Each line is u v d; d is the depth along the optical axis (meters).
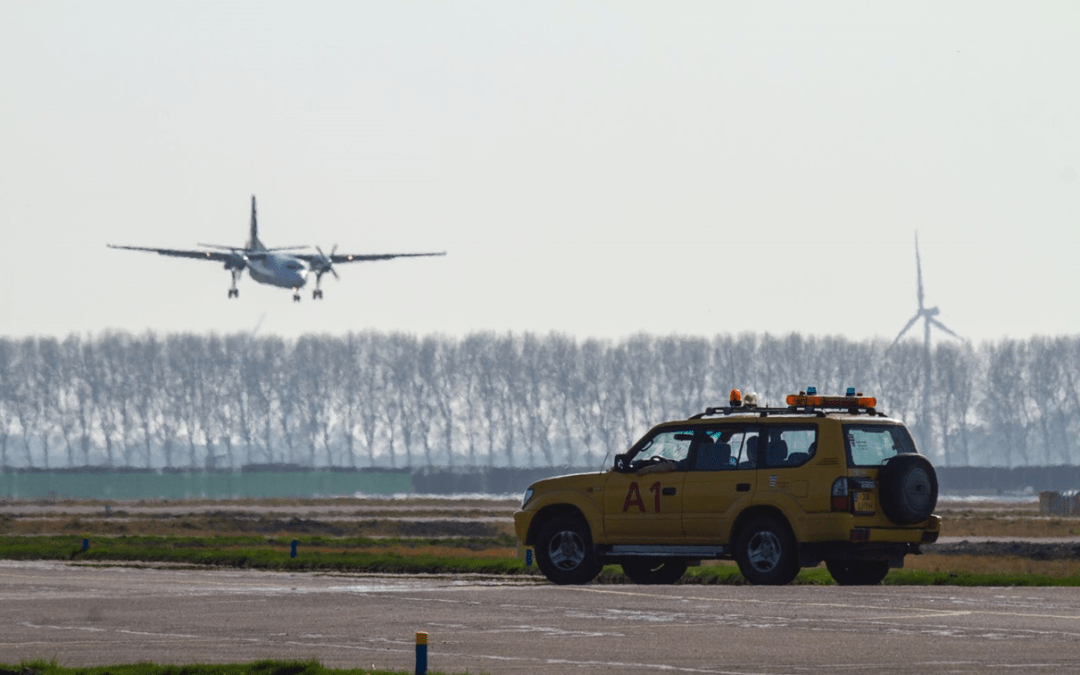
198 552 149.62
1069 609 78.19
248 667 57.84
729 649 63.22
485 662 60.12
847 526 92.06
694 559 101.38
